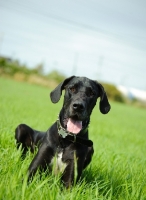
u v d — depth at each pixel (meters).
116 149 4.34
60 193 2.48
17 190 2.32
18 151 2.89
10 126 3.79
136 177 2.99
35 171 2.72
